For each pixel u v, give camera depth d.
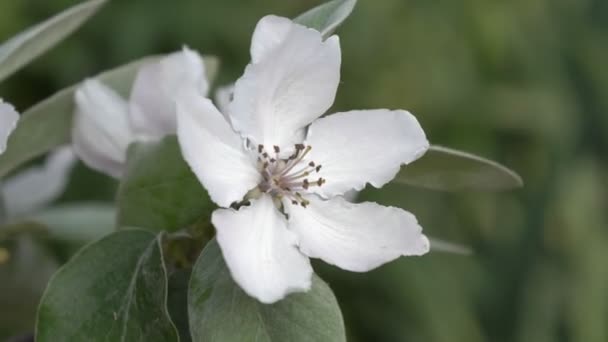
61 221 0.44
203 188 0.36
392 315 0.68
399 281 0.67
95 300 0.35
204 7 0.69
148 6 0.69
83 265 0.35
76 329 0.35
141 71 0.40
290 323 0.35
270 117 0.37
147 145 0.36
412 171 0.38
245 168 0.36
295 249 0.36
